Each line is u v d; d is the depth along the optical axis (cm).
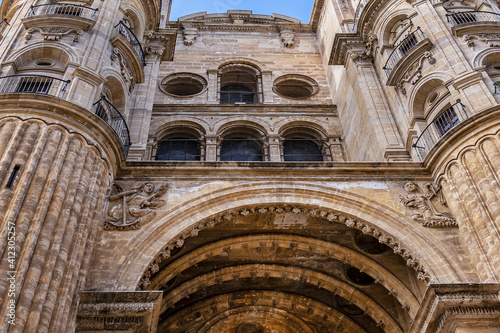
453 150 1867
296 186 1909
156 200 1814
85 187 1630
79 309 1405
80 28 2177
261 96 3091
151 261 1641
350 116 2741
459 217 1762
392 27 2656
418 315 1571
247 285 2255
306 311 2255
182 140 2759
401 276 1912
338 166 1972
